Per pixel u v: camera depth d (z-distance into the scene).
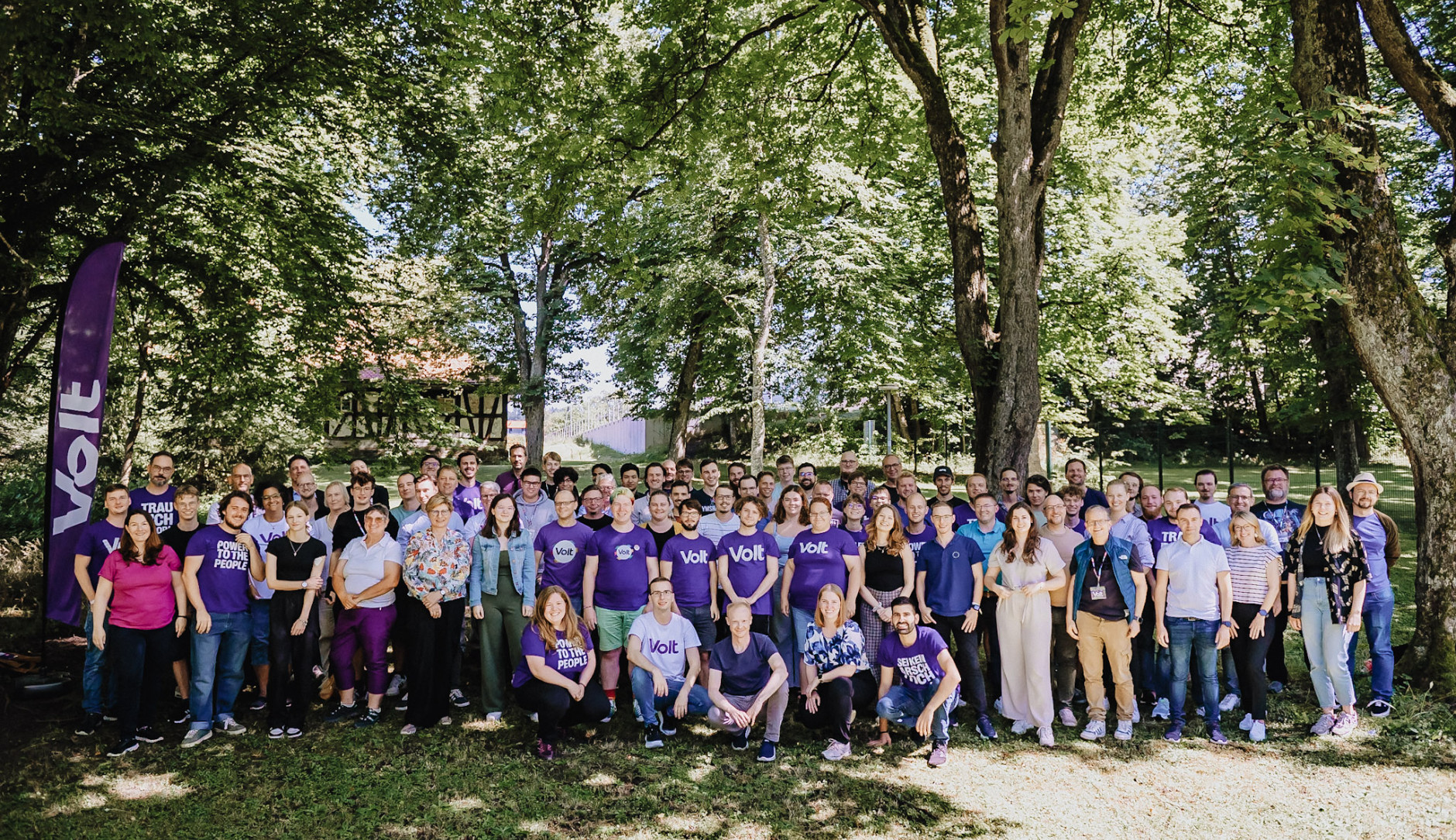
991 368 9.99
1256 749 6.11
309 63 9.05
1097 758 6.03
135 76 8.02
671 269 20.08
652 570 6.86
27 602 9.70
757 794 5.47
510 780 5.63
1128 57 13.01
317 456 15.26
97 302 7.53
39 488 12.86
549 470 8.90
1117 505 6.64
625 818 5.13
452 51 9.85
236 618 6.37
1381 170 7.03
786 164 13.46
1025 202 9.62
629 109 11.93
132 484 13.73
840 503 8.96
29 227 8.09
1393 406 7.09
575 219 12.10
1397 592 10.75
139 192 8.26
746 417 24.36
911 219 19.20
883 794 5.45
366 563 6.54
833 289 18.92
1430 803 5.23
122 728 5.96
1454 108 6.97
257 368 12.36
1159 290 19.61
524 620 6.79
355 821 5.09
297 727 6.36
